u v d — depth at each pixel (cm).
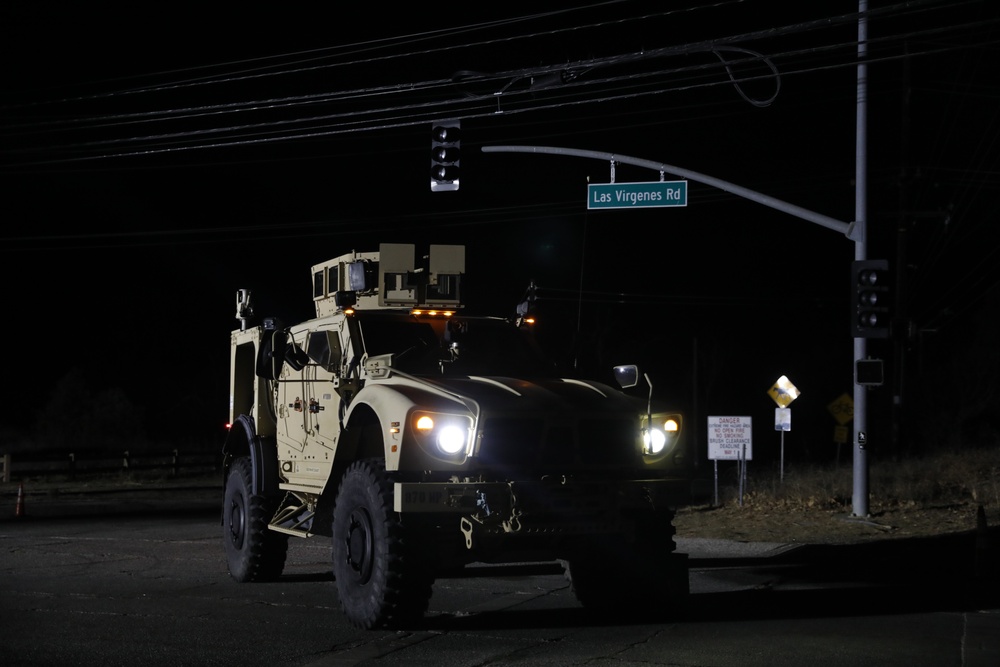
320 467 1156
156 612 1104
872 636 984
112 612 1102
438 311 1198
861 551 1639
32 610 1115
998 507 2058
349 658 888
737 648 929
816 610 1130
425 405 976
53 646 934
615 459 1033
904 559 1559
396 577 970
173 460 4019
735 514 2105
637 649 923
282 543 1309
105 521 2288
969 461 2742
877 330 2002
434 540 994
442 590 1270
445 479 974
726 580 1371
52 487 3378
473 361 1151
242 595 1218
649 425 1052
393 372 1065
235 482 1340
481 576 1397
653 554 1063
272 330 1248
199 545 1747
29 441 5016
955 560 1545
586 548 1065
